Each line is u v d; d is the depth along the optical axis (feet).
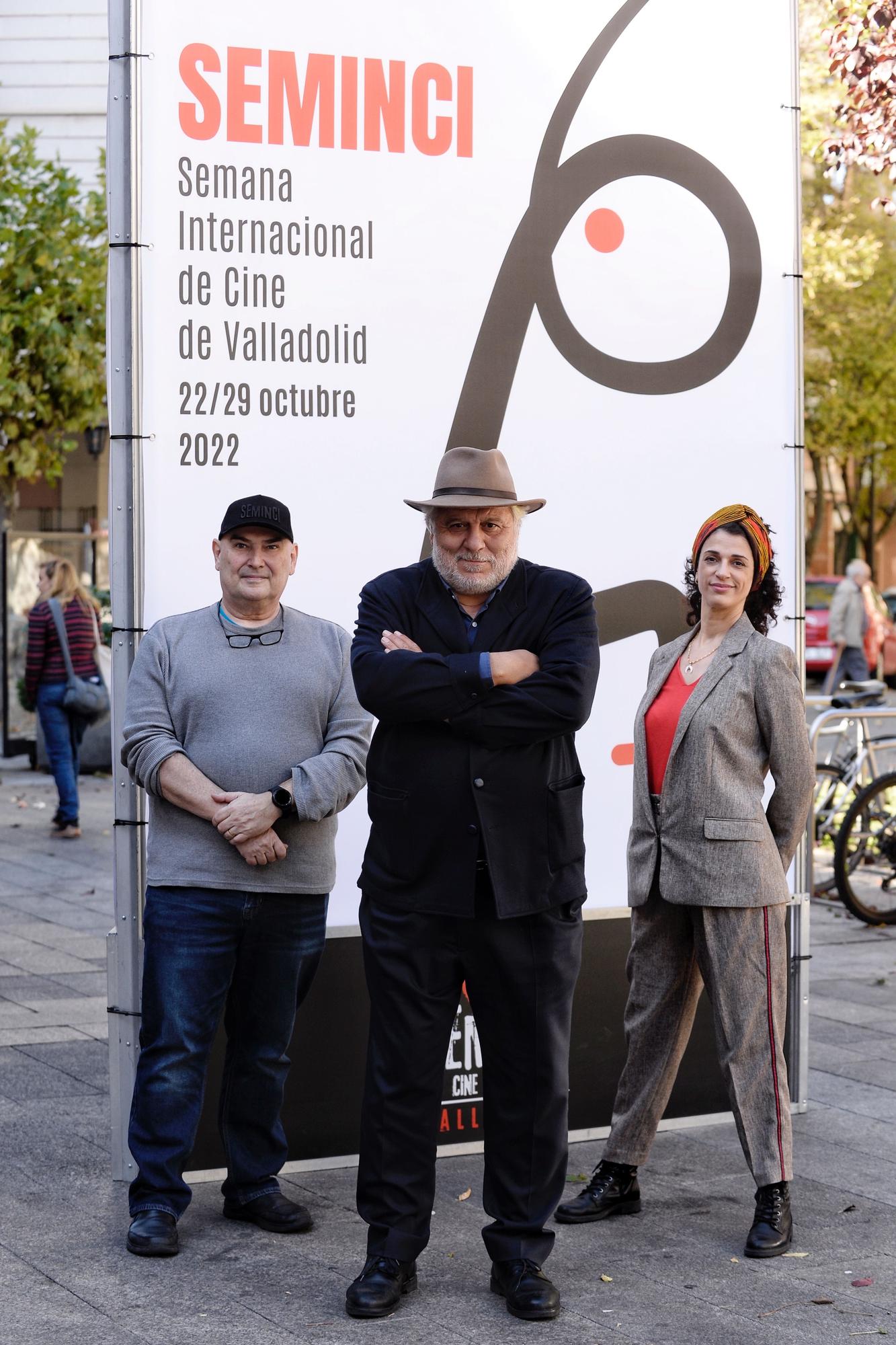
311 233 15.10
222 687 13.42
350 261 15.26
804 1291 12.53
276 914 13.53
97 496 66.18
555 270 16.08
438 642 12.51
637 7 16.29
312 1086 15.30
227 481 14.88
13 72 54.44
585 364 16.26
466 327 15.74
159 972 13.38
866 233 78.23
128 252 14.43
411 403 15.55
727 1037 13.70
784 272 17.10
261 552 13.47
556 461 16.24
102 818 39.86
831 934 27.81
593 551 16.43
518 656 12.08
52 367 46.29
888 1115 17.25
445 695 11.89
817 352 89.40
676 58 16.51
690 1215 14.30
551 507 16.25
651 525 16.65
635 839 14.39
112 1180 14.71
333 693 13.76
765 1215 13.44
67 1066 18.48
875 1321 11.94
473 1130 16.01
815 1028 21.12
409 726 12.28
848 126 26.78
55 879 31.63
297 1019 15.21
